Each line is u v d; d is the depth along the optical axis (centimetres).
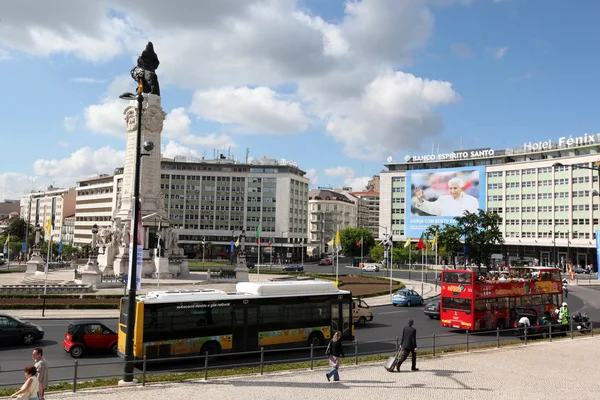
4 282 7438
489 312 4034
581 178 12600
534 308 4400
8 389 2177
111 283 6644
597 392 2258
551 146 13625
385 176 16388
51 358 2981
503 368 2708
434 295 7138
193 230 16962
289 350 2966
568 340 3625
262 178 17062
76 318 4578
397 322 4622
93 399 2050
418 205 15375
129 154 8050
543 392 2247
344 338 3372
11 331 3325
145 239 7794
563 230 12900
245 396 2122
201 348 2923
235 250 16550
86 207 19988
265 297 3123
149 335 2792
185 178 17000
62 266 9562
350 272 11831
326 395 2150
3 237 16000
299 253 17388
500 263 14150
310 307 3269
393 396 2148
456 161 15238
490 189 14425
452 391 2234
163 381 2366
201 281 7431
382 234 16275
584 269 12500
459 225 10256
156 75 8256
